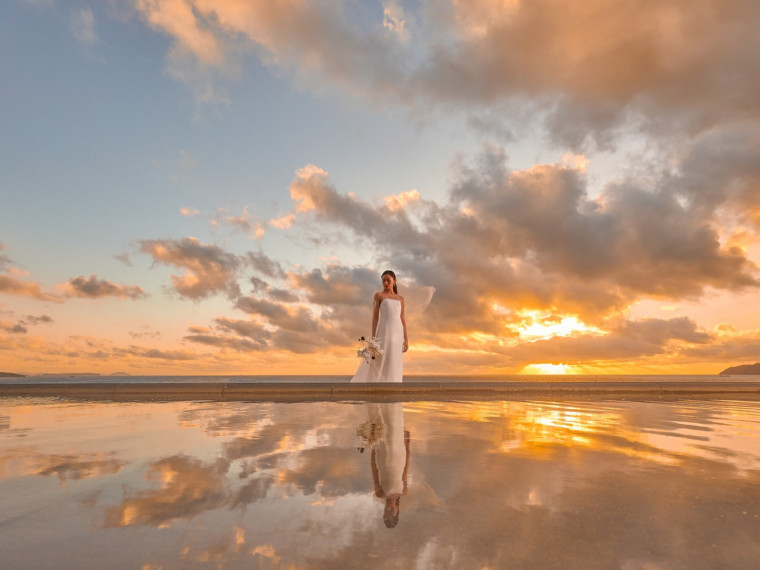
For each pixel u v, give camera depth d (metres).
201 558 0.82
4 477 1.43
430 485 1.35
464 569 0.78
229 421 2.96
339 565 0.80
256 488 1.30
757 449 2.02
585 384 6.30
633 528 1.01
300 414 3.44
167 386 5.88
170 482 1.37
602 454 1.86
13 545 0.88
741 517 1.08
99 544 0.89
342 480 1.40
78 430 2.53
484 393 6.12
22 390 5.87
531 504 1.17
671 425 2.90
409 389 5.98
